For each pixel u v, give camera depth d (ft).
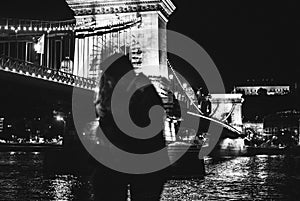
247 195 135.33
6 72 151.94
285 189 148.36
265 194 137.90
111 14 218.59
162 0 220.02
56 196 123.65
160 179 74.69
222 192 138.62
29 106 192.24
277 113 560.20
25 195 126.62
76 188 135.85
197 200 123.24
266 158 330.34
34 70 159.84
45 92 173.47
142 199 71.46
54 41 228.22
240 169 224.33
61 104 185.37
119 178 70.64
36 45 197.47
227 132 350.02
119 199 70.79
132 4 218.18
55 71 171.22
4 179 158.81
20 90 169.37
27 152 315.99
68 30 220.23
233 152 358.23
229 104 394.32
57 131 318.45
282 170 217.77
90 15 219.61
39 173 174.70
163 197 123.24
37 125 323.37
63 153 169.99
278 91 618.85
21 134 331.16
